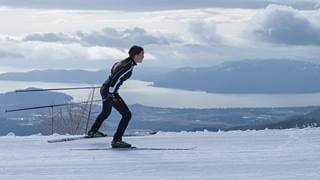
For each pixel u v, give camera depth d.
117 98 14.88
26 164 11.89
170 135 17.88
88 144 15.58
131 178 10.06
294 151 13.19
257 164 11.36
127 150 14.07
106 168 11.22
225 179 9.82
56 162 12.13
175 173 10.51
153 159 12.34
